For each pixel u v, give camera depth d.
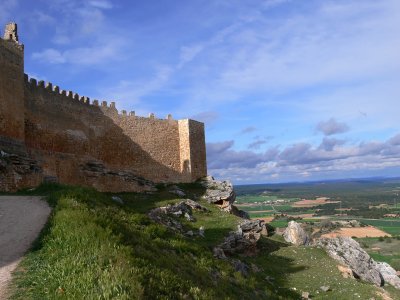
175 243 19.66
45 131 35.34
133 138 48.69
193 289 11.76
